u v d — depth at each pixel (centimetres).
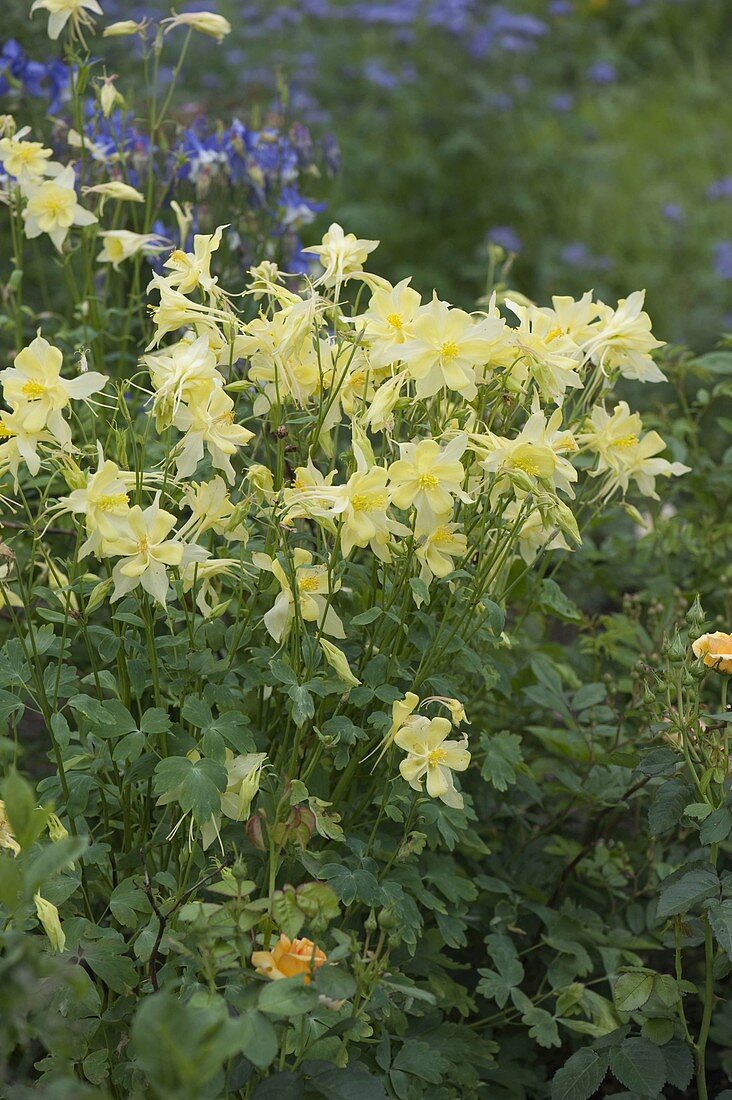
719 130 581
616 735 191
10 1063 163
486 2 602
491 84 503
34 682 162
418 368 154
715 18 684
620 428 173
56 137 224
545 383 158
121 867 166
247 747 154
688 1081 163
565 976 179
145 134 243
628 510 178
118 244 198
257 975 139
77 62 205
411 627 168
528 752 204
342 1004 144
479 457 158
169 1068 123
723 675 161
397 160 463
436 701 164
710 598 225
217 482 154
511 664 192
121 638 158
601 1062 163
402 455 151
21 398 151
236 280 225
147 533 147
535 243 457
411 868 168
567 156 496
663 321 413
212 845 162
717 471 221
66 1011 152
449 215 466
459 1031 172
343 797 173
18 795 134
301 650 159
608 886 192
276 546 158
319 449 168
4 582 160
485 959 191
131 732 154
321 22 543
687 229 480
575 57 620
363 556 191
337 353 159
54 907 150
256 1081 150
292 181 234
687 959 195
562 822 204
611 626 209
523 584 190
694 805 158
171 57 435
